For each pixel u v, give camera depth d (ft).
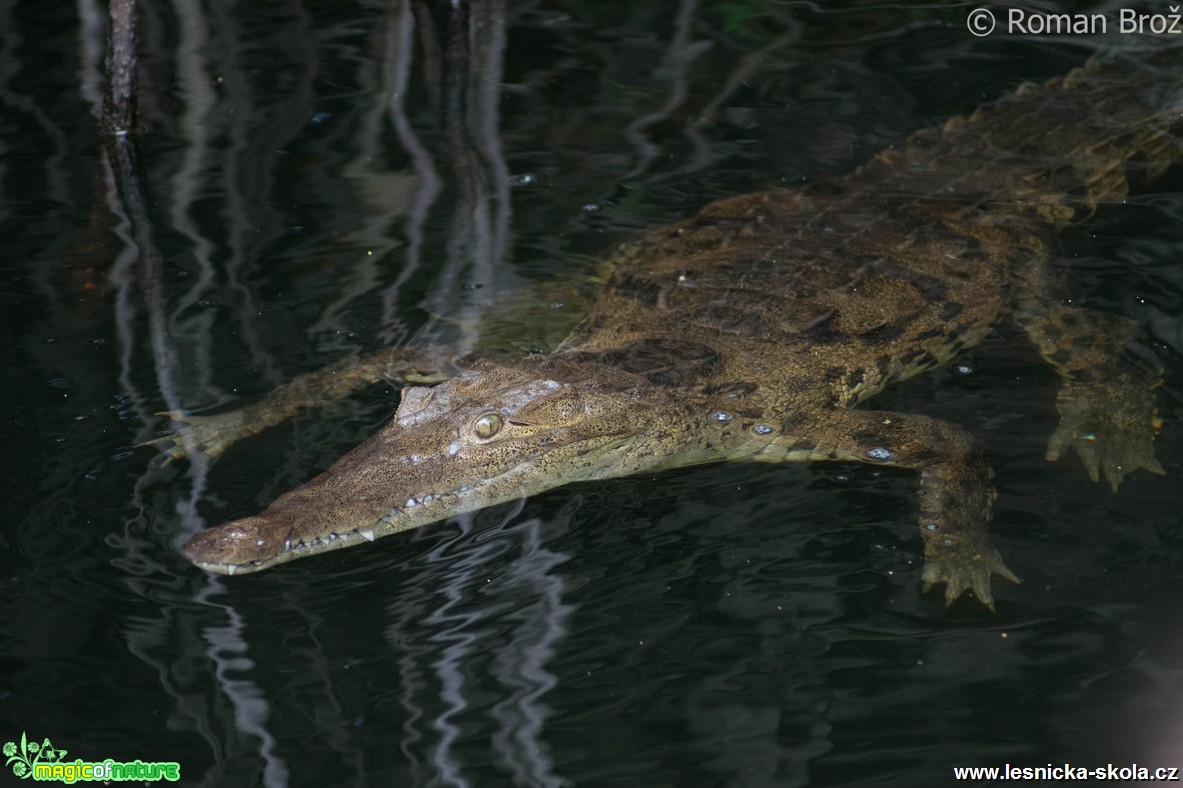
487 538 15.35
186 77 27.07
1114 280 19.33
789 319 18.15
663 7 30.30
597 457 16.48
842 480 16.02
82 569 13.89
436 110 25.77
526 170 23.45
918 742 11.87
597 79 27.07
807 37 28.55
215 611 13.67
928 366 18.08
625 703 12.53
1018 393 17.40
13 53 27.71
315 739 12.07
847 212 20.76
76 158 23.56
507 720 12.32
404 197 22.39
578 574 14.49
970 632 13.23
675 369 17.16
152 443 15.89
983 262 19.54
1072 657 12.75
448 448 15.65
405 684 12.78
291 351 17.89
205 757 11.80
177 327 18.30
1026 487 15.43
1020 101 24.90
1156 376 17.29
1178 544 14.21
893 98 25.67
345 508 14.56
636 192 22.63
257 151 24.06
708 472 16.74
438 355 17.94
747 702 12.48
